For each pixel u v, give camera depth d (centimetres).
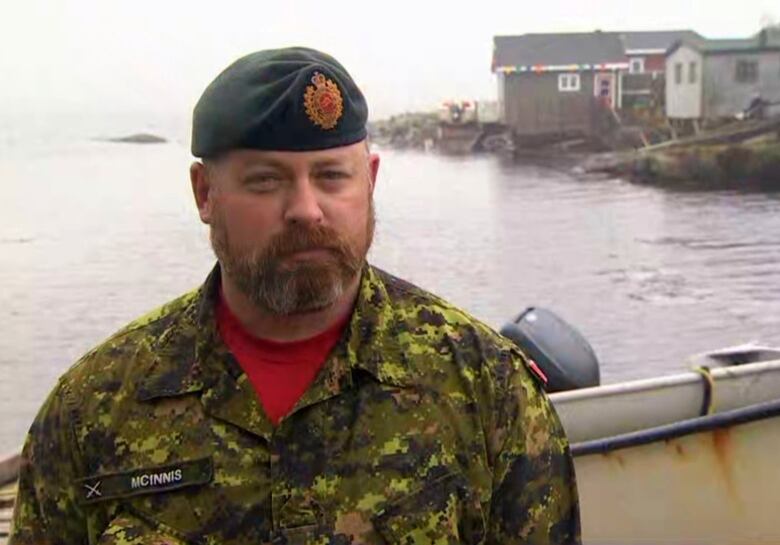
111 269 3219
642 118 6431
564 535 174
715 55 5369
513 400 171
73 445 172
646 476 429
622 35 6762
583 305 2484
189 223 4534
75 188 6719
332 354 168
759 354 554
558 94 6675
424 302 177
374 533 162
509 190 5466
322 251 160
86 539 173
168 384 170
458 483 165
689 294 2550
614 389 455
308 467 164
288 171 159
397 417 166
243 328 171
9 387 1792
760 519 430
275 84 159
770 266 2962
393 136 9512
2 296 2750
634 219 4178
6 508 544
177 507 165
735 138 5297
